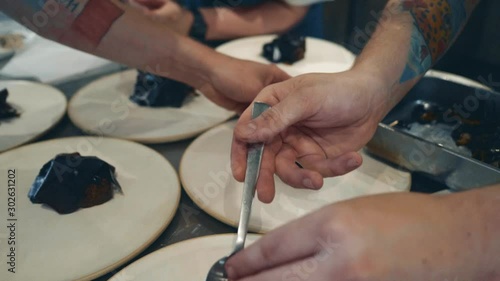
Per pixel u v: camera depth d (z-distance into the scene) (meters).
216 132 0.85
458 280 0.35
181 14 1.27
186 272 0.56
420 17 0.77
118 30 0.80
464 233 0.35
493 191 0.38
